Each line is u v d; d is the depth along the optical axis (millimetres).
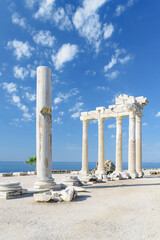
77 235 8359
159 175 40875
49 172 18125
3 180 26984
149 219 10297
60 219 10281
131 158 33875
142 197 15359
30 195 15969
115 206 12750
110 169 48031
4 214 11094
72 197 14312
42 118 18188
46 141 18094
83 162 41344
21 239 7953
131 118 34719
